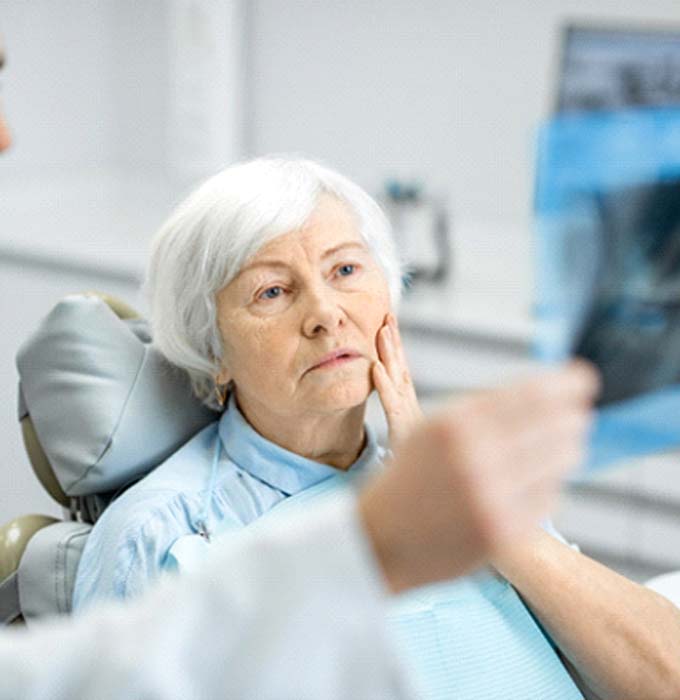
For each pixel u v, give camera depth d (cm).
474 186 333
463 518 41
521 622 134
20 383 148
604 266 209
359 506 44
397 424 136
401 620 128
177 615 44
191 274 137
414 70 338
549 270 212
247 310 136
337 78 349
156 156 384
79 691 43
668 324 213
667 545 275
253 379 136
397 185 316
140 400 144
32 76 372
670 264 207
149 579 129
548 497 41
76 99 384
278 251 134
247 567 44
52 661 44
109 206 392
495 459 41
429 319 286
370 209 141
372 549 43
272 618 43
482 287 318
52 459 145
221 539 129
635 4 306
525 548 131
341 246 136
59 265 335
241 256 134
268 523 133
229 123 362
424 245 315
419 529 42
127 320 154
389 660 43
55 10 375
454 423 41
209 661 43
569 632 131
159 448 146
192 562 128
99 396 143
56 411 144
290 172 138
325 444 140
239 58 361
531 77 322
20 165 376
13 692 43
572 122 203
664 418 218
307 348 134
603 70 309
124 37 381
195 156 368
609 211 206
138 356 146
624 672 132
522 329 275
